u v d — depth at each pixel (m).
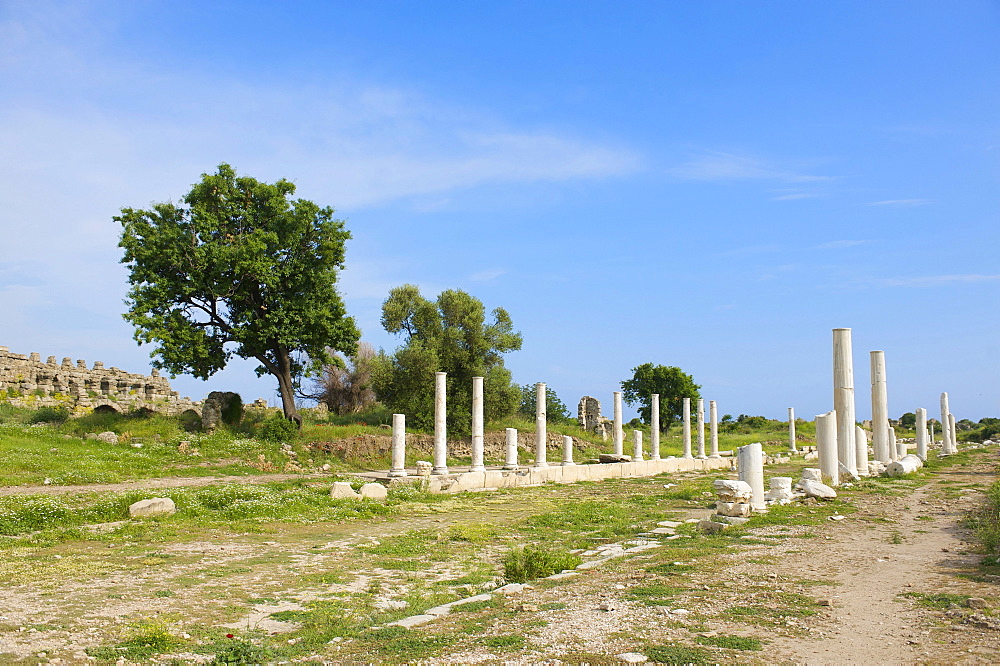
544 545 15.99
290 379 41.97
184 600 10.46
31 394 44.94
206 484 26.94
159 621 9.16
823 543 15.06
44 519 17.00
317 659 7.63
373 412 52.09
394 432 30.92
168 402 55.59
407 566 13.48
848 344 29.33
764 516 18.75
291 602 10.50
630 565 12.80
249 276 38.59
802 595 10.11
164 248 36.94
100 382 51.50
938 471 37.47
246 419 43.06
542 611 9.35
